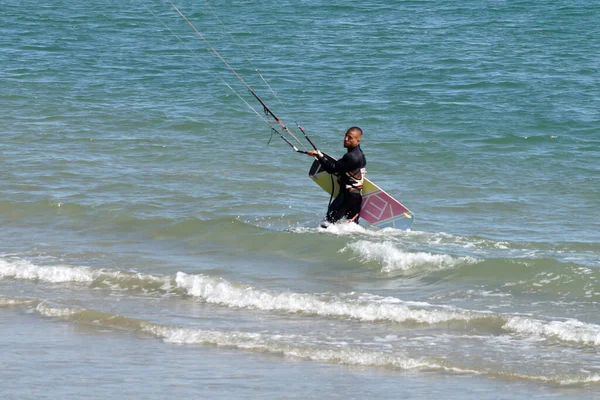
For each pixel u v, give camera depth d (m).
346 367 30.83
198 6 157.88
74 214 51.72
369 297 38.28
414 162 64.12
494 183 58.88
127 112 78.38
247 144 68.56
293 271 42.66
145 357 31.89
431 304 37.28
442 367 30.69
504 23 135.00
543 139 70.12
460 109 80.44
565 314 35.91
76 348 32.88
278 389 28.72
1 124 73.25
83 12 150.25
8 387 28.73
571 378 29.41
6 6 156.00
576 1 158.88
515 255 43.97
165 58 107.94
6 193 54.97
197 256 45.00
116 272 41.72
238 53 111.38
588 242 46.53
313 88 90.38
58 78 93.69
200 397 27.95
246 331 34.62
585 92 87.69
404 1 161.25
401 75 97.19
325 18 142.12
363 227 49.50
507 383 29.16
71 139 69.06
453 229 49.41
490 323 34.78
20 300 38.53
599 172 60.94
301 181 59.09
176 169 61.44
